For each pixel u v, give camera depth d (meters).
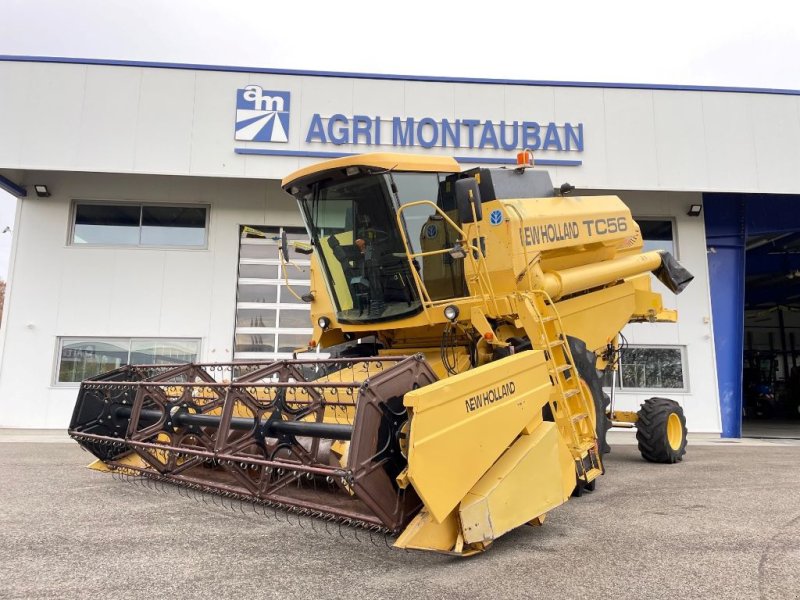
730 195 13.52
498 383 3.82
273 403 4.30
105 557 3.66
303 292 12.63
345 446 4.32
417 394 3.20
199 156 11.65
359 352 6.59
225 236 12.48
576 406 5.23
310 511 4.13
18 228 12.06
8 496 5.44
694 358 12.88
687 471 7.34
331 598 2.98
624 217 7.42
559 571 3.42
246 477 4.25
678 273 8.54
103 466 6.16
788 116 12.48
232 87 11.81
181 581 3.23
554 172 12.23
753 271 18.56
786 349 24.67
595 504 5.30
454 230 5.57
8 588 3.12
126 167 11.48
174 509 4.94
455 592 3.07
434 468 3.22
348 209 5.62
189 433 5.25
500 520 3.53
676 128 12.38
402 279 5.38
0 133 11.29
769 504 5.34
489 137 12.17
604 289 7.31
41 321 11.87
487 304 5.17
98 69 11.58
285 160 11.82
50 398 11.67
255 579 3.26
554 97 12.35
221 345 12.20
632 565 3.55
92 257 12.11
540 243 5.64
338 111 12.00
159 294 12.18
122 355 12.03
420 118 12.15
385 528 3.43
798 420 20.14
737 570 3.47
